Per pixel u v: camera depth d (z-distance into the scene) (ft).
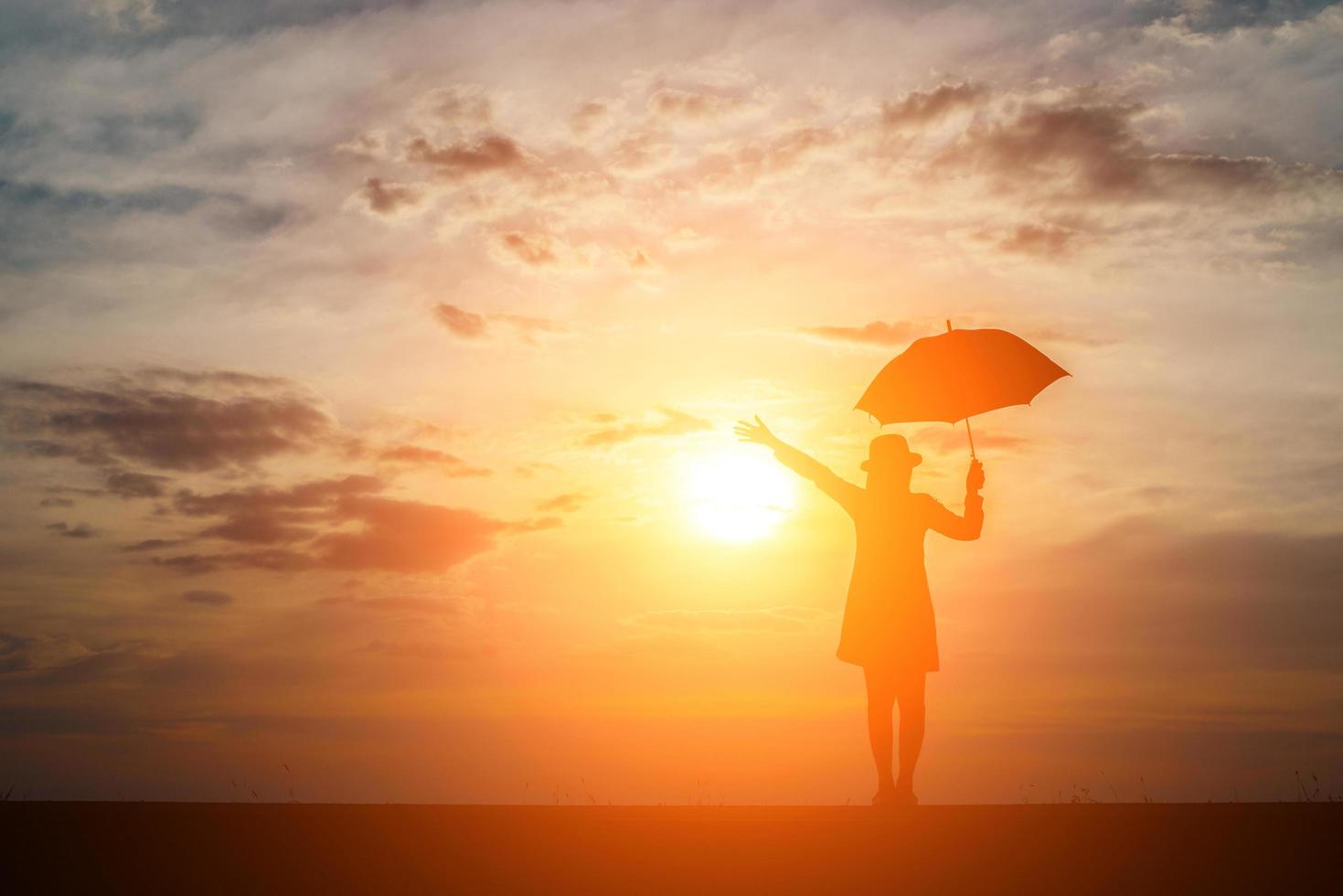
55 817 26.84
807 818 25.99
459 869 22.98
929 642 28.53
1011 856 23.16
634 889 21.84
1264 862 22.50
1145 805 26.96
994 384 30.86
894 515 29.22
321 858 23.73
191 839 25.08
